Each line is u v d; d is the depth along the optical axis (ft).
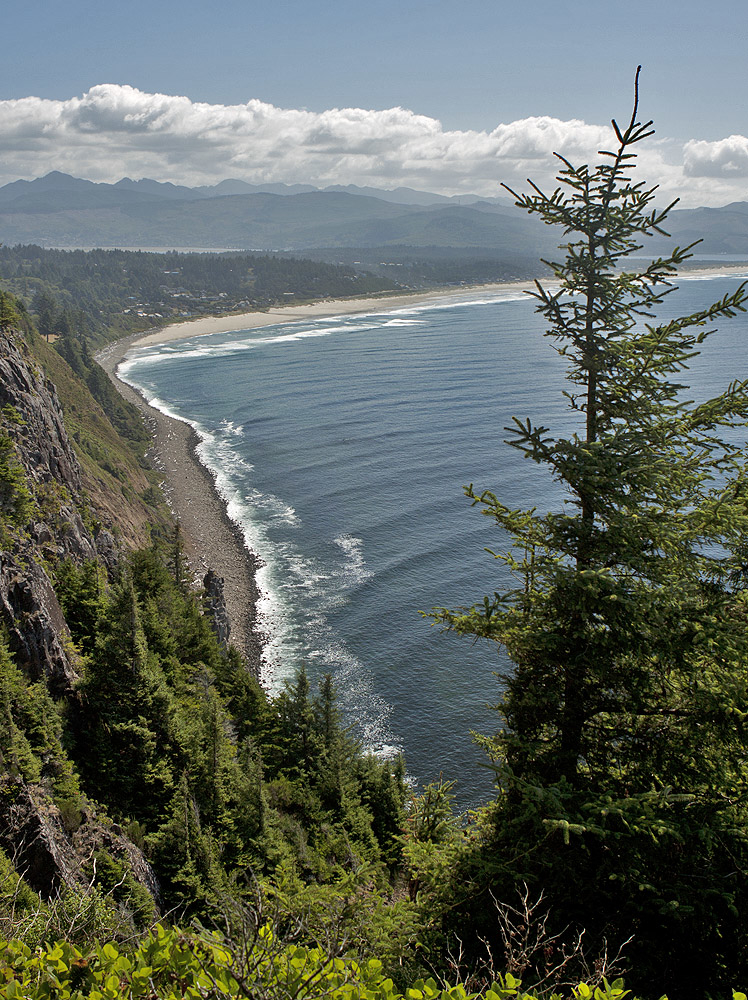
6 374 220.43
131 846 86.02
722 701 44.91
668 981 42.16
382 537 305.12
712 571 49.08
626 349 48.98
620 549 47.83
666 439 49.73
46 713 95.55
